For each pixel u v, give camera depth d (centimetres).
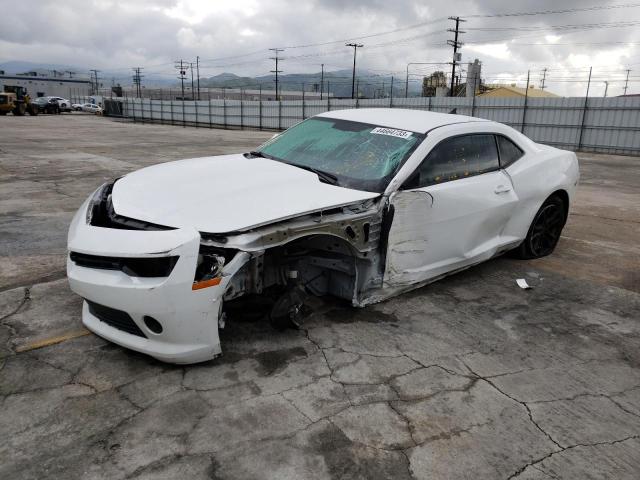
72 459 216
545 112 2444
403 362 307
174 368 287
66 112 6531
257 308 322
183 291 260
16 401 253
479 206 409
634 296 436
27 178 952
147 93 10956
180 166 366
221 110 4197
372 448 232
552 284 455
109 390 265
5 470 208
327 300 387
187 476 210
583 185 1100
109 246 263
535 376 301
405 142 382
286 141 430
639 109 2141
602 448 241
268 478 211
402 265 365
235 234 269
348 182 354
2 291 390
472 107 2717
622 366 319
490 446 238
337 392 273
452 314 380
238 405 257
